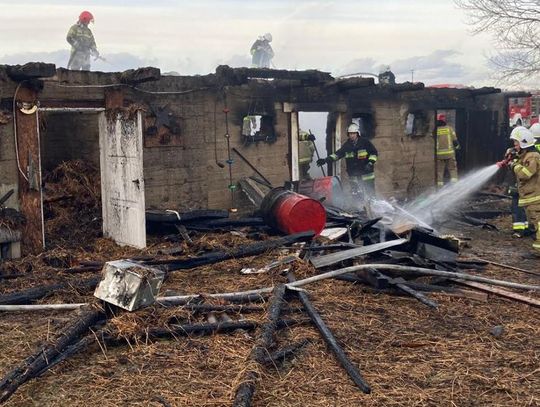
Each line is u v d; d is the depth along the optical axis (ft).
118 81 30.60
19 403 13.85
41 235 28.19
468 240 33.12
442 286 22.79
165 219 30.81
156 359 16.11
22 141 27.35
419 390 14.34
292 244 28.43
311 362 15.94
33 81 27.27
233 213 36.78
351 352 16.51
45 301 21.25
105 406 13.66
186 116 34.30
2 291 22.39
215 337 17.53
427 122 48.16
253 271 24.53
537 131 34.06
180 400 13.76
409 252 25.88
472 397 14.02
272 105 38.34
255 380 14.28
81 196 33.35
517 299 20.94
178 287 22.81
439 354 16.49
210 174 35.70
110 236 31.09
